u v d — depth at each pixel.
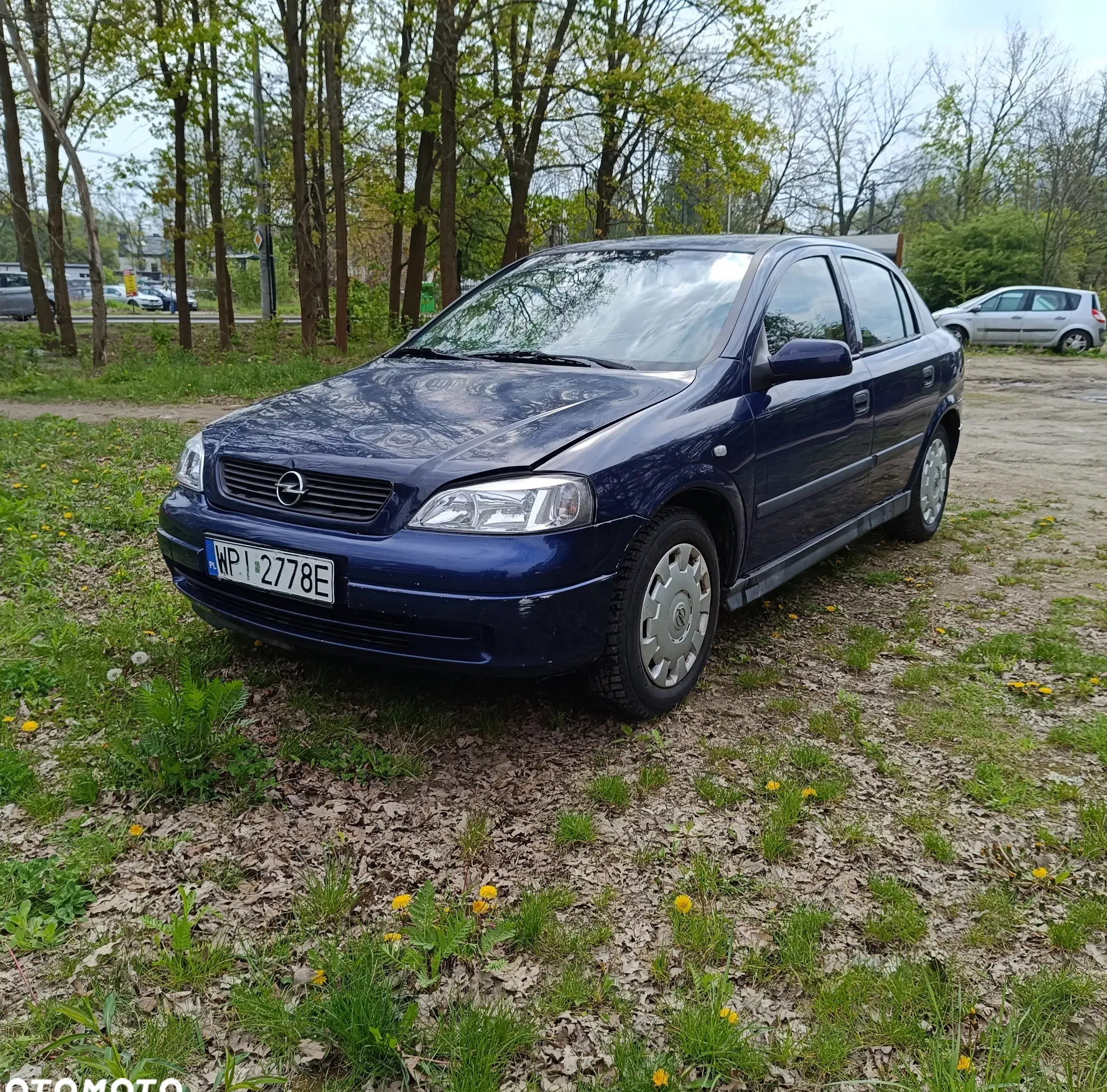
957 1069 1.68
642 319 3.63
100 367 15.72
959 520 6.06
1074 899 2.25
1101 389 14.01
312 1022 1.81
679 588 3.09
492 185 19.00
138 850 2.38
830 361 3.28
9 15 13.79
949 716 3.18
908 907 2.19
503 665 2.59
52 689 3.22
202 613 3.29
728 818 2.58
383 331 19.50
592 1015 1.88
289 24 15.60
